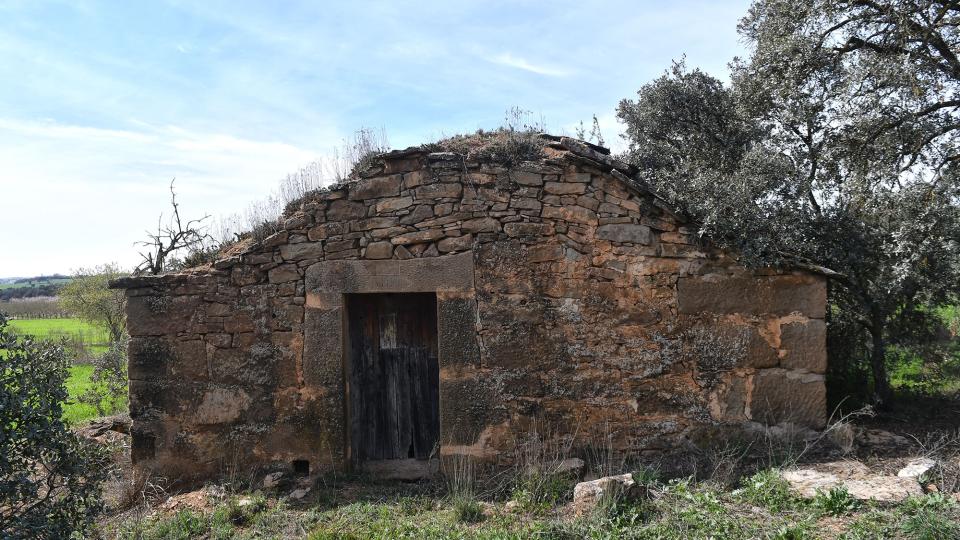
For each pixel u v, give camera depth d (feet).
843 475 16.99
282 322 21.56
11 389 14.29
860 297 22.79
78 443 15.84
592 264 20.53
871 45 24.80
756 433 19.93
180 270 22.94
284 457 21.49
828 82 25.62
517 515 17.16
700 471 18.89
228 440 21.71
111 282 21.84
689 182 21.40
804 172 24.52
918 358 27.53
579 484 17.04
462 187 20.92
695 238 20.13
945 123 24.73
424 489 20.36
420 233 20.97
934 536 13.17
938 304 22.53
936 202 21.03
